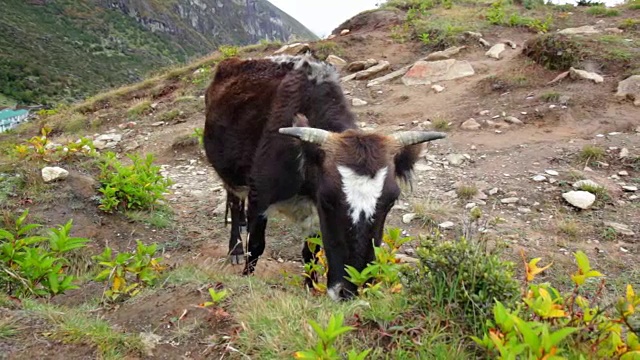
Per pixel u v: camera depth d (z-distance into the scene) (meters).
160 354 1.18
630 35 4.55
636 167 2.83
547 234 2.28
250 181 1.97
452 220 2.46
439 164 3.12
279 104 1.87
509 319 0.88
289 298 1.30
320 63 1.92
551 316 0.95
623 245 2.17
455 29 5.55
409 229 2.42
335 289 1.41
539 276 1.92
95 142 4.44
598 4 6.68
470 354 1.02
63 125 5.20
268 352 1.11
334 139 1.51
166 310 1.37
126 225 2.54
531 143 3.23
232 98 2.15
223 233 2.63
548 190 2.65
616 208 2.48
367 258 1.39
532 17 6.07
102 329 1.24
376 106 4.31
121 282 1.53
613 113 3.42
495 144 3.29
